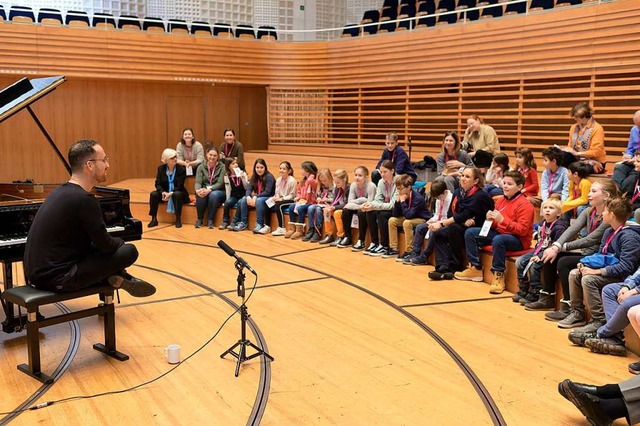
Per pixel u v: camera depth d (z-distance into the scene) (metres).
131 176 12.05
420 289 5.25
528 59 8.98
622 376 3.46
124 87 11.79
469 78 9.79
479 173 5.50
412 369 3.57
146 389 3.31
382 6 13.52
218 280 5.61
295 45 12.05
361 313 4.62
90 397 3.21
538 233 5.41
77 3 12.96
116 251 3.62
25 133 11.16
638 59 7.74
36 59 10.47
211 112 12.61
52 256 3.42
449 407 3.09
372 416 3.00
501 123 9.94
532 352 3.82
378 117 11.31
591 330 3.95
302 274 5.80
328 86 11.92
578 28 8.34
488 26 9.44
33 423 2.93
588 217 4.49
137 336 4.14
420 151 10.38
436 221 5.91
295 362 3.68
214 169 8.62
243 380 3.43
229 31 12.01
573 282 4.19
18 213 4.01
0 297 4.06
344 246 7.05
